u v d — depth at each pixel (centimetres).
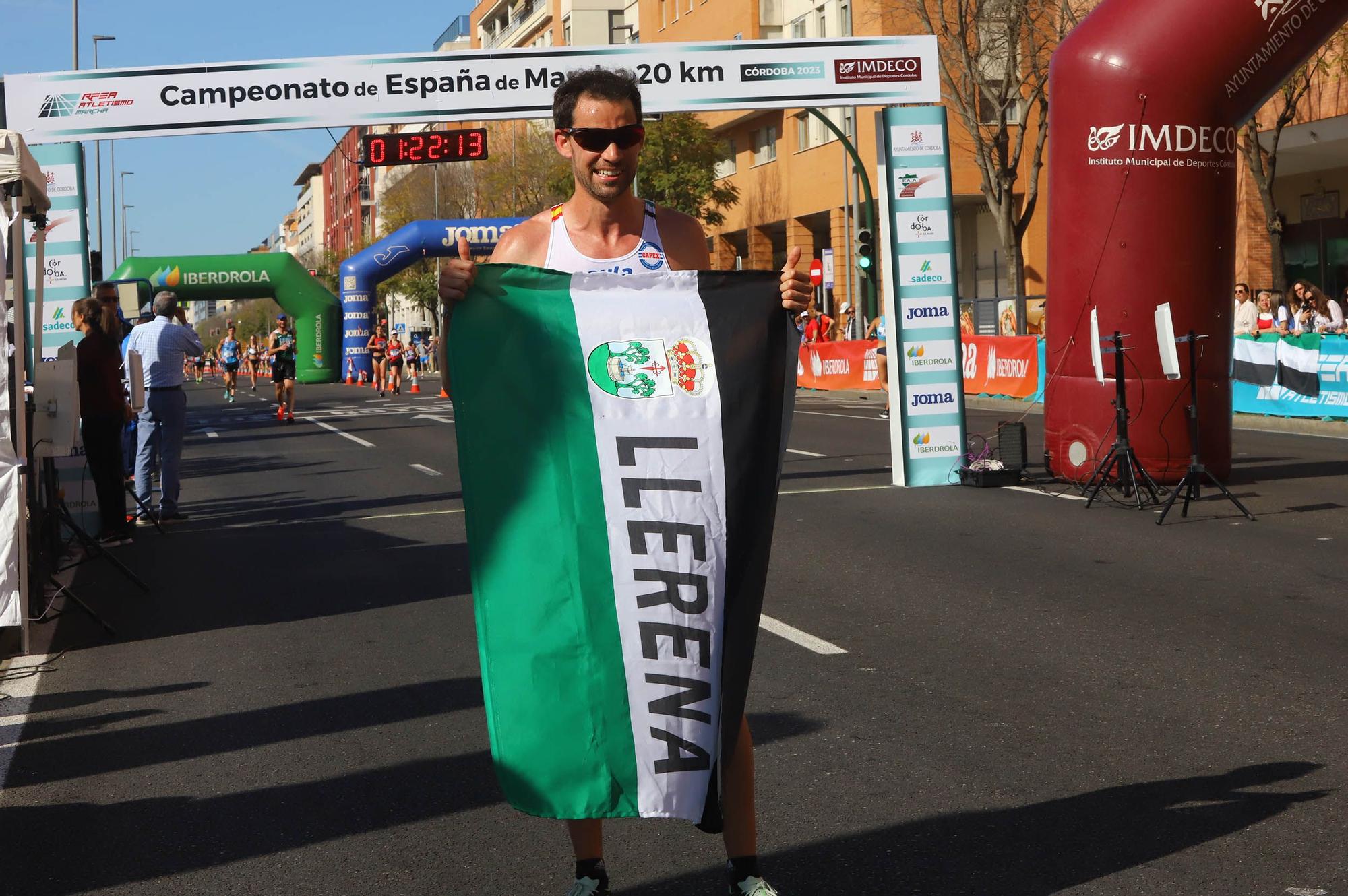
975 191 3841
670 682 329
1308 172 3025
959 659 632
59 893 388
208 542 1100
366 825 438
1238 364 1911
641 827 431
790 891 371
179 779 489
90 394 1063
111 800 468
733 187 4650
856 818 429
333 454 1955
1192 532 984
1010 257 3039
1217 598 751
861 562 899
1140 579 812
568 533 330
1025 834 409
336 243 14600
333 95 1319
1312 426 1753
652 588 330
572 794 326
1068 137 1251
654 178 4366
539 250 349
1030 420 2119
